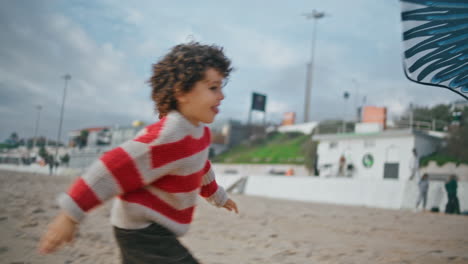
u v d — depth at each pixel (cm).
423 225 750
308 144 3406
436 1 201
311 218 811
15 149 8806
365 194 1526
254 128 5341
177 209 157
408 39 201
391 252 441
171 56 157
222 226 615
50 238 132
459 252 454
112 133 6444
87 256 337
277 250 430
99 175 136
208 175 203
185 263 152
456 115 2364
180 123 149
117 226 154
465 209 1238
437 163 2039
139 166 140
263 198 1695
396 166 2152
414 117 2759
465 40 202
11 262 299
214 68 154
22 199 728
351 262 379
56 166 4734
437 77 204
